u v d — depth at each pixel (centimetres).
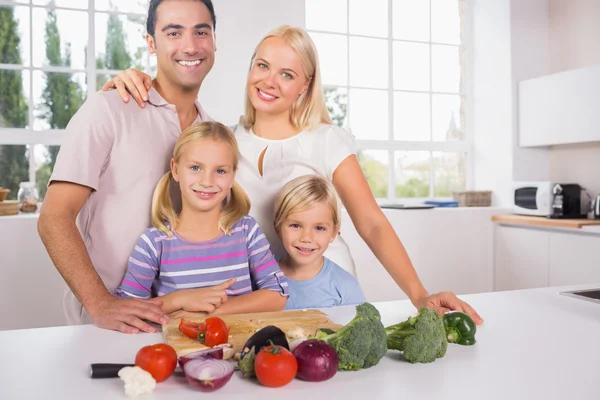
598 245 297
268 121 157
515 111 376
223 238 135
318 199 148
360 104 383
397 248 145
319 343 79
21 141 306
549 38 383
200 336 92
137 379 73
